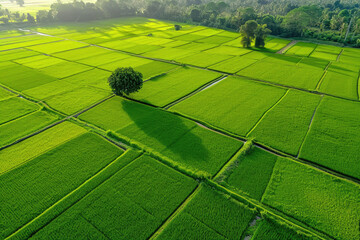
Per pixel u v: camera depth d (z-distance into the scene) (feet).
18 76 200.44
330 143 114.62
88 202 85.15
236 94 165.78
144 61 240.94
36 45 303.27
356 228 75.77
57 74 205.46
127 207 83.46
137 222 78.48
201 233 74.90
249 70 212.84
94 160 105.29
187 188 90.68
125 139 116.78
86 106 150.92
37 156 107.34
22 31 394.73
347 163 102.27
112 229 76.28
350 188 90.02
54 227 76.84
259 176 96.37
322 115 138.51
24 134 123.13
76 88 177.27
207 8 504.84
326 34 328.08
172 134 122.31
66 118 137.28
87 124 131.64
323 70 211.41
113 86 154.30
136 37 351.67
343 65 225.76
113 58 251.39
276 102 154.81
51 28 419.13
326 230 75.36
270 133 122.52
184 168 98.58
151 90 173.17
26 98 162.81
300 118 135.85
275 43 319.88
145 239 73.67
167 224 78.13
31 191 89.97
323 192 88.63
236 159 104.32
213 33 381.81
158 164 101.96
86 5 495.41
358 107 148.15
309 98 159.53
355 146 112.47
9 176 96.43
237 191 89.61
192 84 183.11
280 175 96.43
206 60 242.17
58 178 95.86
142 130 125.49
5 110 146.61
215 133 123.34
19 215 81.05
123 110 145.48
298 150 110.73
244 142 117.70
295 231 74.49
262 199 86.22
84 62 237.45
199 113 142.20
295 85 180.75
